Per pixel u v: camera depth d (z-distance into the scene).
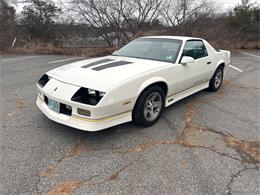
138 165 2.64
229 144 3.12
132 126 3.58
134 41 4.77
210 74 5.01
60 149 2.92
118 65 3.51
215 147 3.04
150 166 2.62
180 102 4.71
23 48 15.29
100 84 2.91
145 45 4.42
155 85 3.53
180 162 2.70
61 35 20.09
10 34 17.08
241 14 20.83
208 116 4.02
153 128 3.53
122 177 2.44
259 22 20.83
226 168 2.61
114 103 2.92
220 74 5.52
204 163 2.69
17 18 21.23
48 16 22.91
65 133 3.32
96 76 3.08
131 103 3.17
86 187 2.29
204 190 2.28
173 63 3.83
